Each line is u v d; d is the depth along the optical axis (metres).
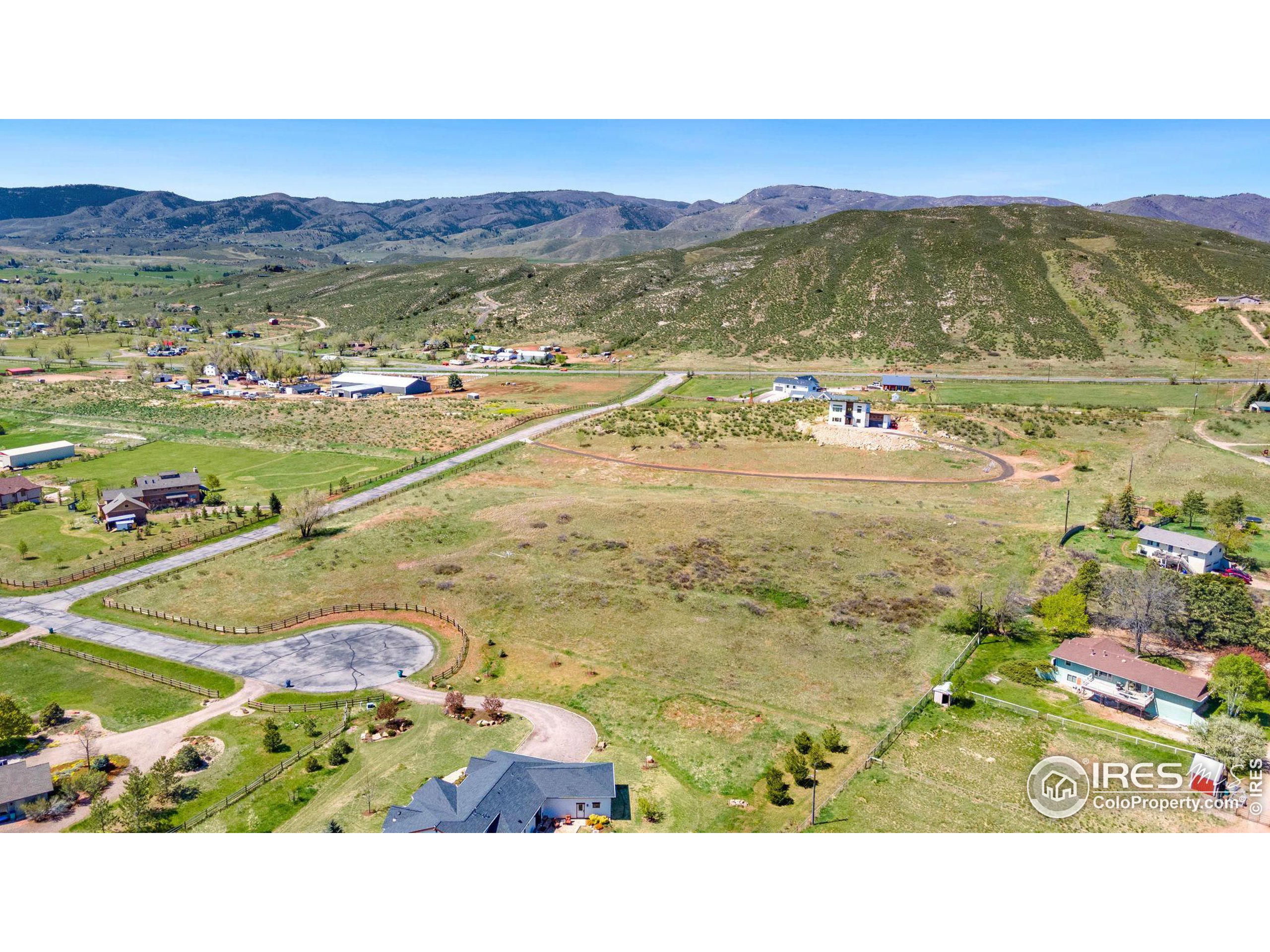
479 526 105.50
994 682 66.56
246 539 104.19
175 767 55.00
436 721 62.38
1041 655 70.75
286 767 56.69
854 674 68.19
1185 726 59.50
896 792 52.22
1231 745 53.00
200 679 69.56
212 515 113.88
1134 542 93.38
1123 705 62.69
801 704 63.81
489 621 79.25
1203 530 97.50
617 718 62.19
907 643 73.25
